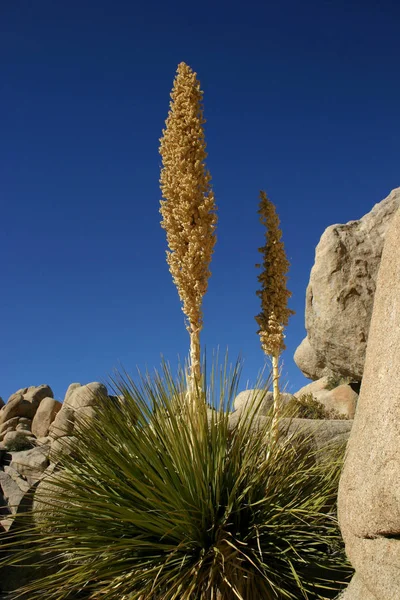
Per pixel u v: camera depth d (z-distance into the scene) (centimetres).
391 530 322
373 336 373
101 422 563
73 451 585
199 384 556
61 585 493
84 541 502
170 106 647
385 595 321
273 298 645
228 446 555
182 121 633
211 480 509
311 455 601
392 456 315
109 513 491
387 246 382
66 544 504
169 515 464
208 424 559
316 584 466
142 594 455
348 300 891
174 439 502
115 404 595
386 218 916
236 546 484
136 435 532
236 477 522
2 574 582
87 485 514
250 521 505
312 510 519
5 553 599
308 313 960
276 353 634
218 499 489
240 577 464
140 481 475
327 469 607
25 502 650
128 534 493
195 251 598
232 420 666
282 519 517
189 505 476
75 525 509
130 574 464
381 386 342
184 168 621
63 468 605
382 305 368
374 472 330
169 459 511
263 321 647
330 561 502
